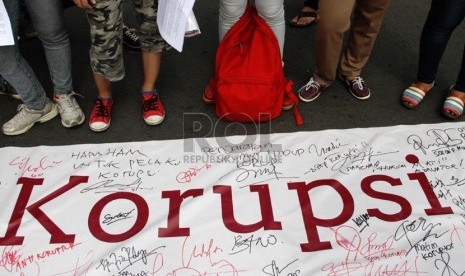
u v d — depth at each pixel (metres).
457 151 1.71
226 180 1.61
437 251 1.42
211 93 1.95
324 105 1.99
